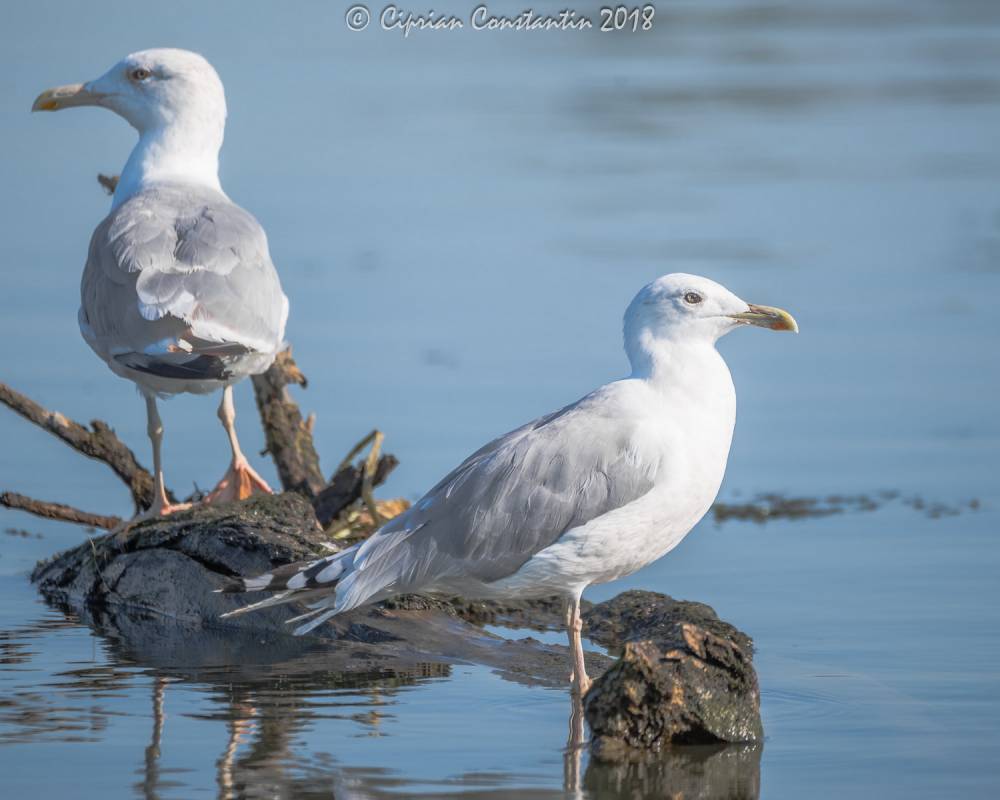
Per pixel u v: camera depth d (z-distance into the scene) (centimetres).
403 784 951
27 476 1784
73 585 1413
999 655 1201
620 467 1088
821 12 5038
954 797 938
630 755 1011
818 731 1055
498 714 1086
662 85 4003
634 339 1141
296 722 1061
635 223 2794
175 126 1534
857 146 3391
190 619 1328
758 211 2883
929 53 4350
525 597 1146
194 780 948
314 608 1141
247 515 1363
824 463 1800
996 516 1608
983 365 2116
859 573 1427
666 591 1388
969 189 3031
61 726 1042
